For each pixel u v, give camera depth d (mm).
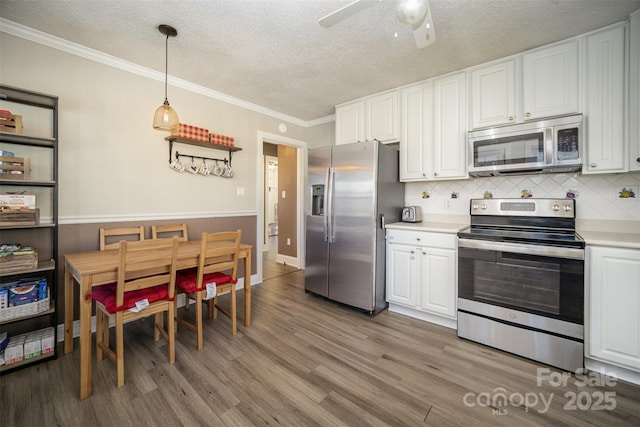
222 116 3227
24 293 1822
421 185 3105
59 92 2156
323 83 2918
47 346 1887
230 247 2244
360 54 2344
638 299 1640
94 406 1494
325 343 2174
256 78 2820
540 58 2174
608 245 1718
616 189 2137
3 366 1735
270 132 3811
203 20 1914
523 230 2340
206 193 3104
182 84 2867
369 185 2664
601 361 1771
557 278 1850
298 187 4488
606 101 1931
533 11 1789
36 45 2053
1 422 1379
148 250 2143
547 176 2404
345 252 2848
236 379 1730
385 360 1945
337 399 1565
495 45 2182
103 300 1757
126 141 2504
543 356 1903
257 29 2010
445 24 1925
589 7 1750
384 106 3088
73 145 2225
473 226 2580
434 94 2729
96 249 2344
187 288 2105
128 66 2494
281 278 4004
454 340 2230
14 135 1810
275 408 1494
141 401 1535
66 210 2199
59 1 1725
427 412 1471
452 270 2361
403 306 2732
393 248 2744
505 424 1392
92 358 1952
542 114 2156
